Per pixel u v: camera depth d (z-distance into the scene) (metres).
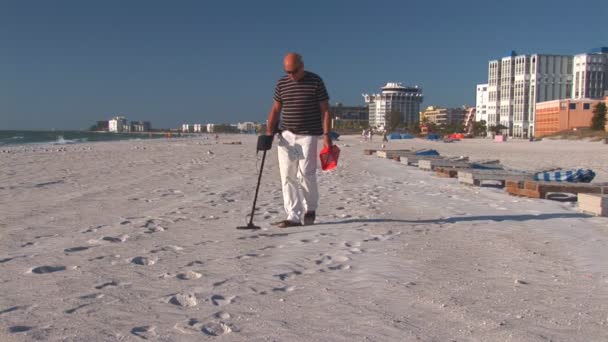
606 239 5.73
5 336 2.80
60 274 4.10
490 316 3.19
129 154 27.08
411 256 4.80
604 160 26.47
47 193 9.86
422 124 175.62
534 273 4.24
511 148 50.53
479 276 4.13
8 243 5.26
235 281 3.93
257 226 6.34
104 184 11.67
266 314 3.20
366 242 5.42
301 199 6.44
